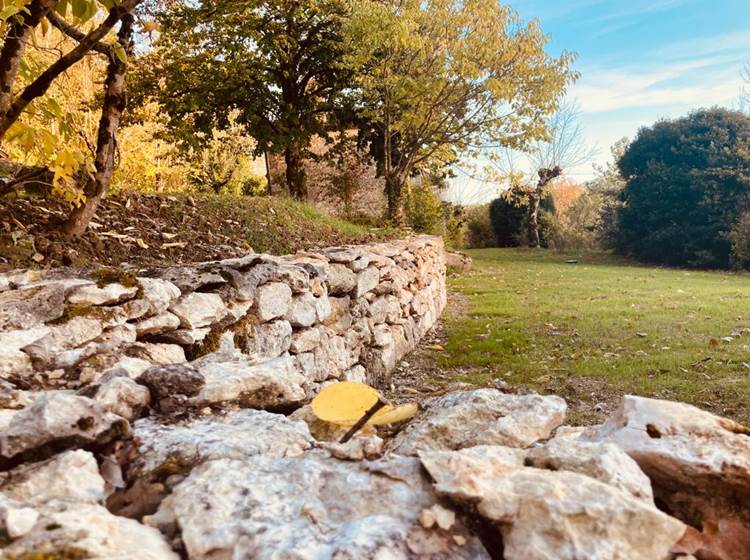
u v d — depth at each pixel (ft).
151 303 6.59
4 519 2.14
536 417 3.65
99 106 23.98
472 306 28.40
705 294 28.48
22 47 7.58
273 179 56.59
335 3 38.42
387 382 15.66
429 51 37.40
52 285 5.83
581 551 2.23
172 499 2.64
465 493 2.43
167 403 3.79
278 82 42.96
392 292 17.76
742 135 48.19
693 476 2.74
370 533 2.31
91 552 2.09
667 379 14.21
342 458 3.11
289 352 10.14
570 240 62.44
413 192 50.88
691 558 2.34
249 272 8.91
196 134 44.16
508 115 41.70
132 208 15.70
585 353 17.33
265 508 2.52
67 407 3.05
